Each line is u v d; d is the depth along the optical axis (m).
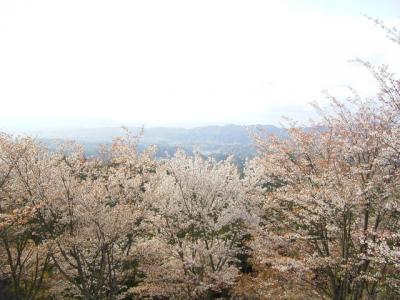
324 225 12.84
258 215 16.66
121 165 18.23
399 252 8.93
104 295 17.42
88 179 16.72
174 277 17.67
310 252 13.92
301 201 13.08
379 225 12.53
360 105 13.09
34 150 15.64
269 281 15.51
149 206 18.30
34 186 15.33
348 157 13.03
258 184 18.83
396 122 11.91
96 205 15.59
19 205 16.06
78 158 18.89
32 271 19.45
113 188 17.19
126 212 15.86
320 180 12.28
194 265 16.98
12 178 16.14
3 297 19.00
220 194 18.75
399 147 10.44
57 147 18.84
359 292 12.57
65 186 15.54
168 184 18.12
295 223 15.13
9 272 18.78
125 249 18.39
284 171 14.11
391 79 10.70
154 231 18.69
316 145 13.88
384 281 12.03
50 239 15.09
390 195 11.95
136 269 20.11
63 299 19.84
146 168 19.00
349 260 11.65
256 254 16.34
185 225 17.75
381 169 11.84
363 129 12.80
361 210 12.20
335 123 13.41
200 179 17.98
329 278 13.34
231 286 18.12
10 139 15.16
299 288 15.14
